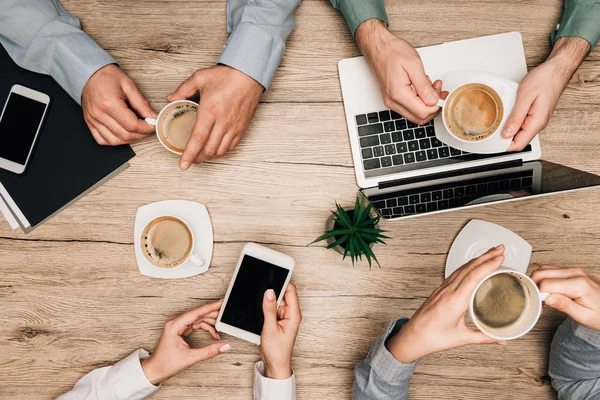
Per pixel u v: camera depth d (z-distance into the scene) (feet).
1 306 3.74
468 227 3.71
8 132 3.61
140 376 3.58
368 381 3.40
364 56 3.50
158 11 3.69
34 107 3.61
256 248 3.52
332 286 3.76
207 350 3.55
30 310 3.75
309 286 3.75
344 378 3.78
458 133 3.29
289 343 3.51
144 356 3.71
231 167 3.72
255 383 3.68
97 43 3.68
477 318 2.94
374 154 3.61
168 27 3.70
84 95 3.40
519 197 3.25
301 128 3.71
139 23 3.69
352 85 3.65
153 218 3.67
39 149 3.64
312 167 3.72
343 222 3.36
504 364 3.82
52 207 3.67
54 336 3.75
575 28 3.47
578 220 3.77
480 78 3.18
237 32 3.35
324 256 3.75
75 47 3.34
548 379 3.81
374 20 3.37
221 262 3.73
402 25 3.71
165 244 3.64
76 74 3.35
